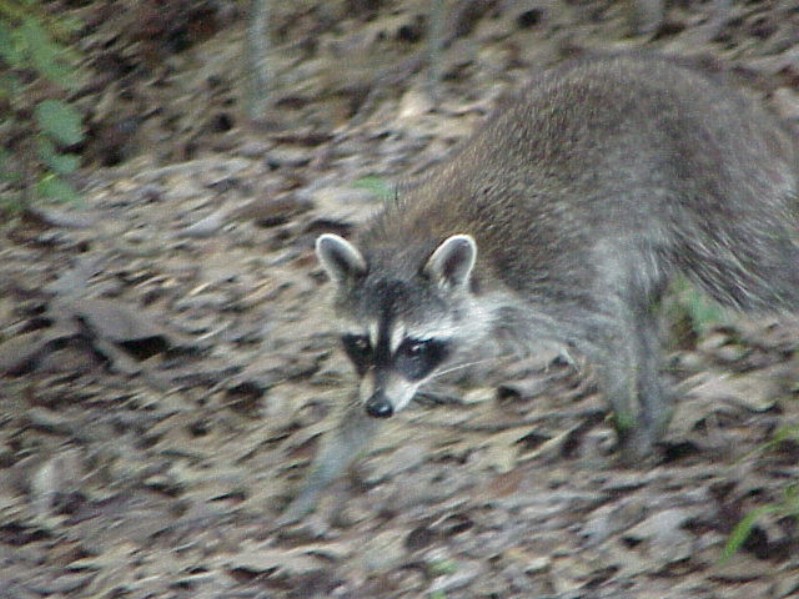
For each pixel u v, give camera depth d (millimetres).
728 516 9062
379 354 9711
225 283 13109
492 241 10000
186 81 17891
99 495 10617
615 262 10086
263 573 9305
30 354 12375
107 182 15906
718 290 10352
